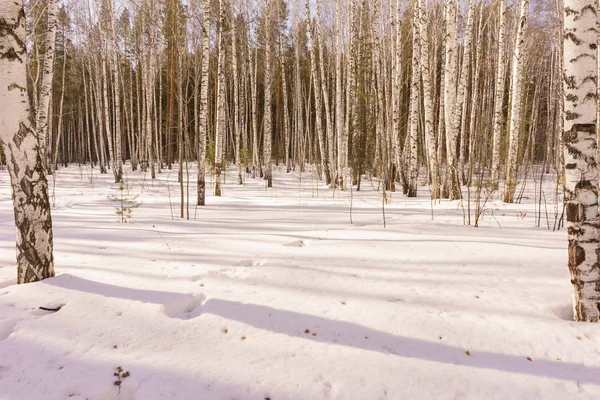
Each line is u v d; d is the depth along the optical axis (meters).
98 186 16.94
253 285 3.38
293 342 2.44
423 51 11.70
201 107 10.33
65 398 1.93
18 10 3.07
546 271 3.76
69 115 30.92
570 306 2.99
